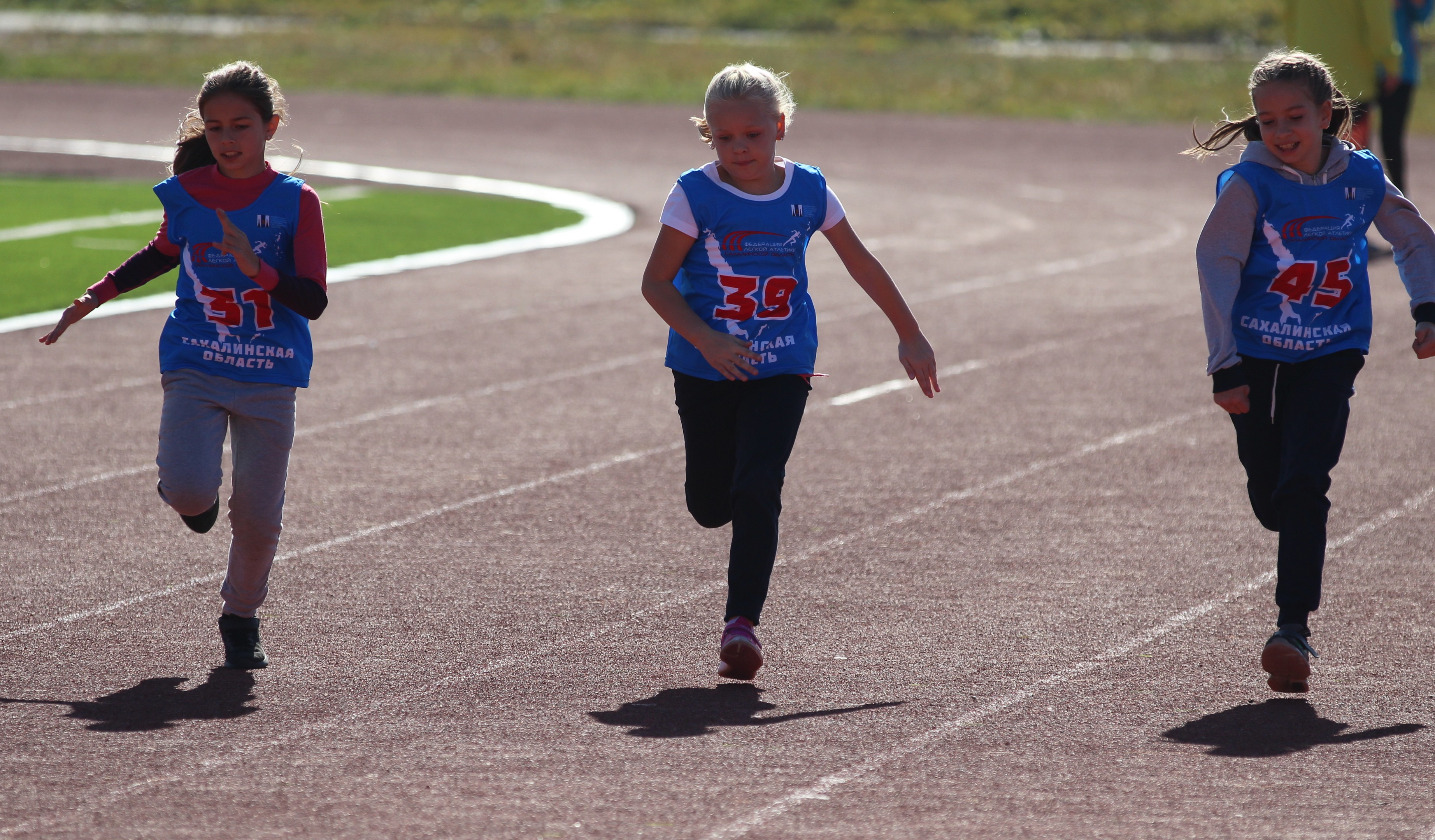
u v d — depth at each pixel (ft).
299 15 624.18
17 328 131.85
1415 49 185.78
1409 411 104.73
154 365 118.62
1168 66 459.73
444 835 44.65
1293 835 44.68
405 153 284.61
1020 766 50.08
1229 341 57.41
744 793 47.83
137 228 191.83
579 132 320.29
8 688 57.52
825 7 626.23
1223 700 56.39
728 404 61.26
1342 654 61.31
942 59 481.46
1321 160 59.47
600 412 105.50
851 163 275.39
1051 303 149.28
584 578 71.61
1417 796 47.47
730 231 59.11
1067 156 288.92
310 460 92.79
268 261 59.21
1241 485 87.45
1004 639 63.36
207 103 58.13
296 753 51.21
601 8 634.84
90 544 76.18
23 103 358.84
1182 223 207.21
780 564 73.82
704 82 431.02
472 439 97.86
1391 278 160.04
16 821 45.65
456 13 634.84
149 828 45.21
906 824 45.47
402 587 70.18
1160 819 45.83
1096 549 75.87
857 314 144.46
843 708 55.57
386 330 134.72
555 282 160.45
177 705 55.77
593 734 52.95
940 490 86.74
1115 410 106.11
